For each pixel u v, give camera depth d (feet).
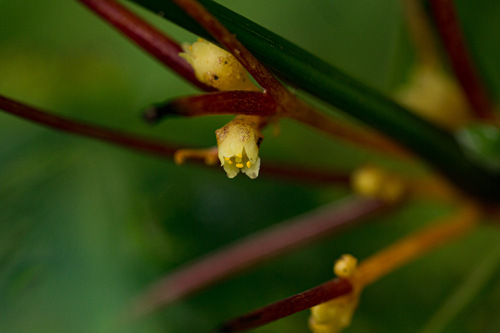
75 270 0.46
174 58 0.36
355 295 0.37
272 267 0.51
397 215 0.54
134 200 0.49
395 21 0.53
